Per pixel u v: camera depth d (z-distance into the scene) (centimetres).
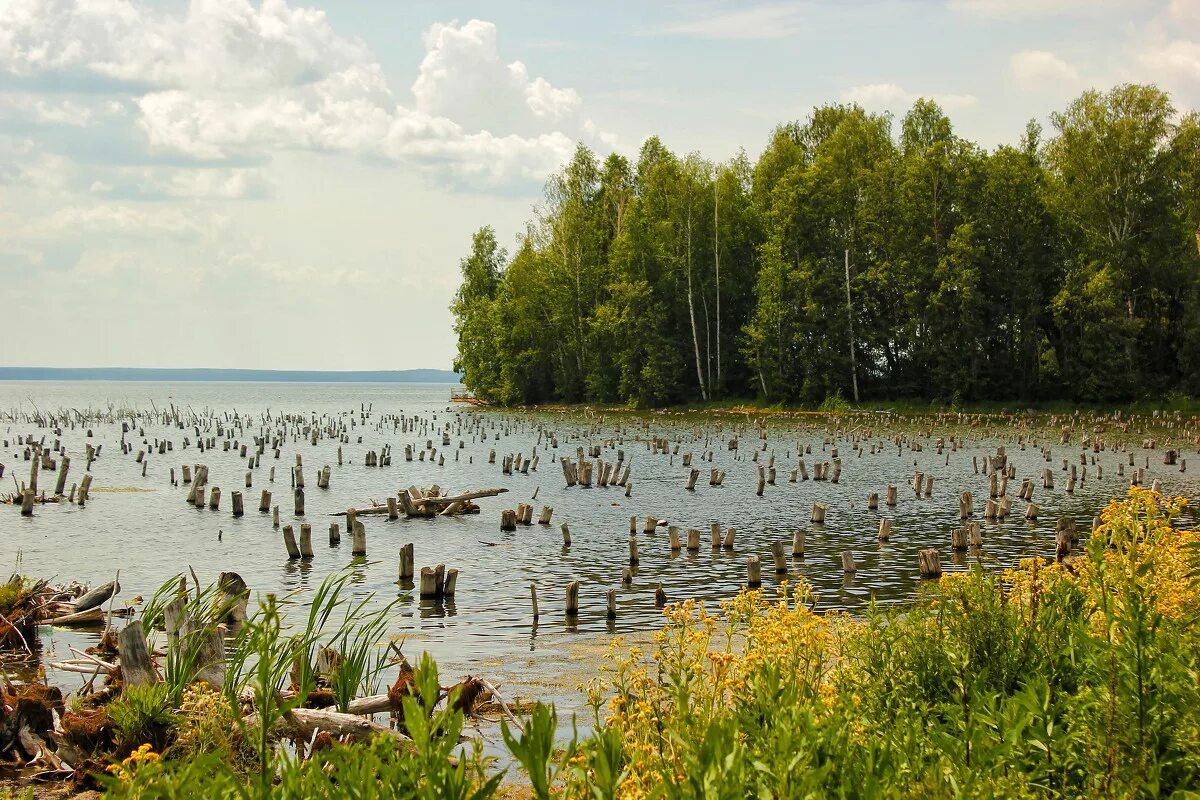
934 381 7850
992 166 7581
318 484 4591
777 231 8062
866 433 6359
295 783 387
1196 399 7269
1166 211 7138
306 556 2680
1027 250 7556
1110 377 7256
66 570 2500
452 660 1548
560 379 9800
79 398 18238
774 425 7344
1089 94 7375
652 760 448
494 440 6938
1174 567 629
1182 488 3875
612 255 8894
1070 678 669
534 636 1758
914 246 7800
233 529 3212
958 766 472
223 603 1119
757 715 530
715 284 8850
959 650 678
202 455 6172
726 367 9025
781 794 390
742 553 2700
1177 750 480
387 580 2366
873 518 3347
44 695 1097
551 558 2656
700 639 723
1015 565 2414
